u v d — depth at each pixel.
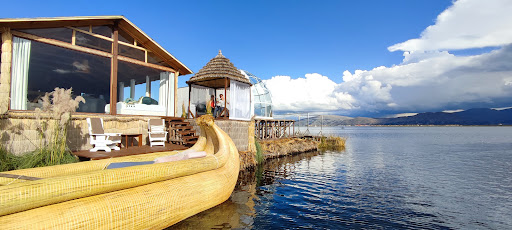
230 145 8.47
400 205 9.19
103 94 11.88
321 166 18.48
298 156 24.72
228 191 7.84
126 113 12.25
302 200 9.42
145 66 13.08
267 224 6.84
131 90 14.55
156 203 5.10
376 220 7.59
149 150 9.50
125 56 12.09
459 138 70.31
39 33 9.47
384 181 13.50
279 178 13.55
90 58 11.25
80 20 10.26
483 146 41.72
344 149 34.00
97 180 4.35
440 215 8.21
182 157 7.32
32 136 8.27
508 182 13.77
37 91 10.23
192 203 6.15
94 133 9.09
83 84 11.86
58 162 7.61
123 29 11.98
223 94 20.05
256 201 8.98
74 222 3.79
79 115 9.70
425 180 14.02
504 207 9.16
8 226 3.25
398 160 22.91
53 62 10.57
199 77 15.38
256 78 31.11
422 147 39.28
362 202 9.43
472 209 8.91
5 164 6.84
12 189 3.42
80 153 8.56
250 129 15.39
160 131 11.43
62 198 3.90
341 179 13.83
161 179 5.57
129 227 4.52
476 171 17.38
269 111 31.69
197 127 13.48
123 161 7.13
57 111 7.62
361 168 17.92
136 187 5.09
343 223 7.21
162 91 14.12
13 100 8.77
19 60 8.97
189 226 6.02
